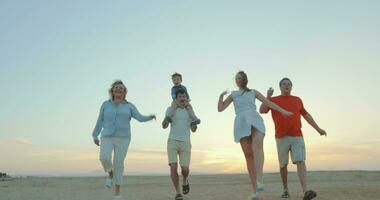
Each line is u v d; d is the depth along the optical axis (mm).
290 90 8250
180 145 8391
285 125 8102
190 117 8547
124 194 9609
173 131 8391
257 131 7254
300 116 8297
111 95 8008
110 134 7793
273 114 8336
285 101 8180
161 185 12508
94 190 11016
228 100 7625
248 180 14234
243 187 10883
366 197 8320
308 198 7633
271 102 7492
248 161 7387
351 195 8570
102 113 7941
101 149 7789
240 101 7422
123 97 8047
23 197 9352
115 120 7820
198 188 10664
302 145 8094
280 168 8359
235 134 7414
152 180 15000
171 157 8352
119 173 7840
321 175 15656
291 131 8086
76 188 11766
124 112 7883
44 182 14383
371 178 14508
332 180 13805
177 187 8289
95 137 8078
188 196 8852
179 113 8406
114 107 7918
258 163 7148
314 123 8375
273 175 16031
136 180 15062
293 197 8430
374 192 8938
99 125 8008
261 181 7109
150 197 8898
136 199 8570
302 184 8008
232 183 12844
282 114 7500
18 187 12508
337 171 17016
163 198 8727
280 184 11586
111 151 7809
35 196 9539
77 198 9023
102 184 13227
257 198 7312
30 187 12469
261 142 7223
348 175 15375
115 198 7844
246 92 7496
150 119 8156
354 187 9883
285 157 8234
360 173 16234
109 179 8133
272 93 8273
